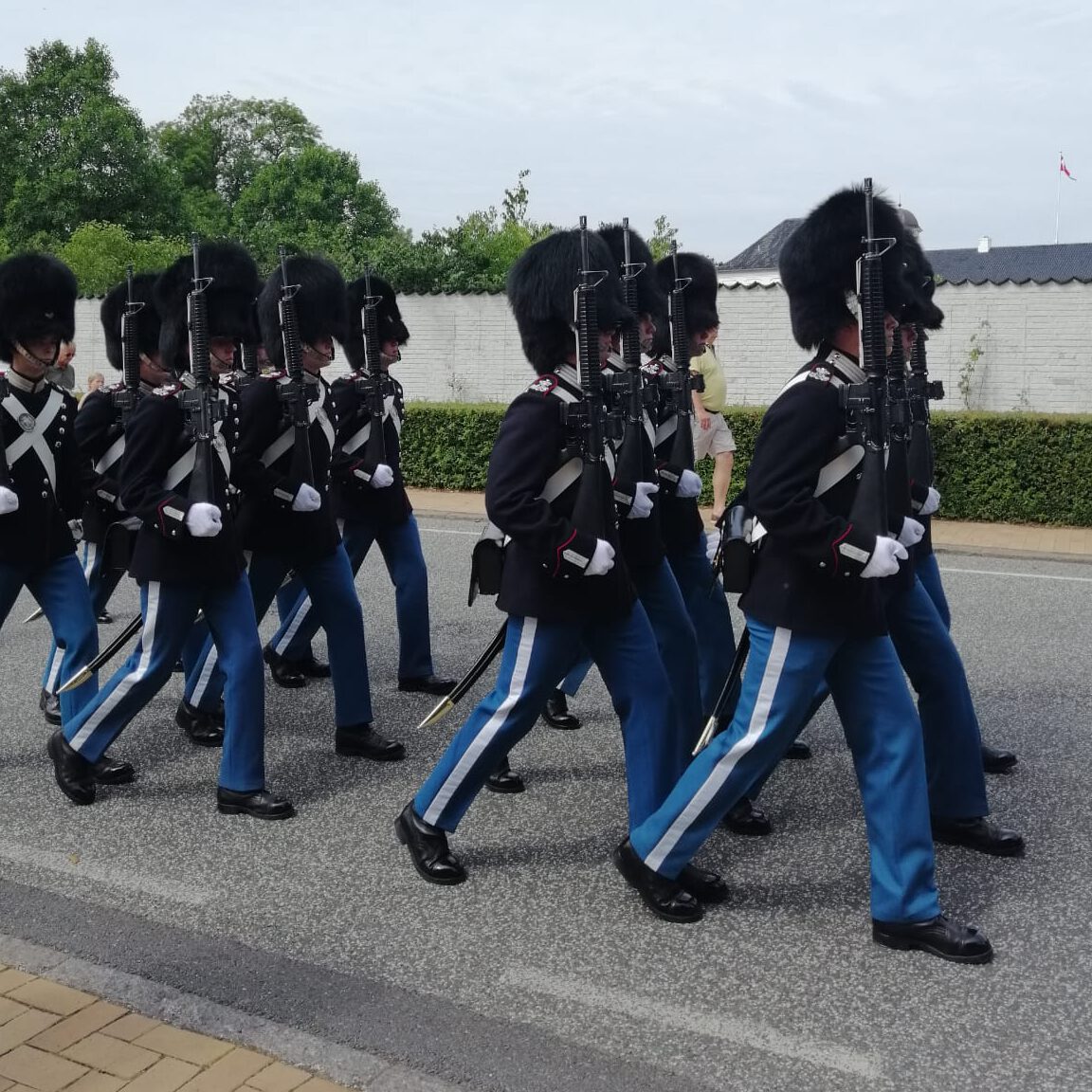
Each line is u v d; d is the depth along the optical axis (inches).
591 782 203.3
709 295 219.1
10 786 201.9
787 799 195.5
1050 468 440.5
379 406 241.1
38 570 201.0
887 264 146.7
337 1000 137.7
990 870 168.9
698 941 149.9
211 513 179.9
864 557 138.4
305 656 257.8
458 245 882.8
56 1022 131.7
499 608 159.9
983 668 264.8
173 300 197.9
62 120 1898.4
